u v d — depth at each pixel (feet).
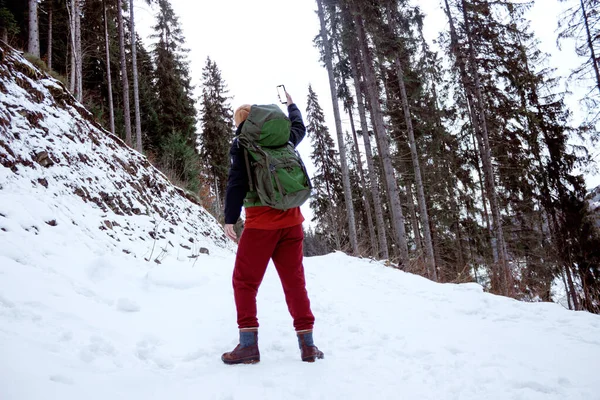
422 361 8.58
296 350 9.00
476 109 49.52
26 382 5.20
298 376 7.16
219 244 32.76
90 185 19.89
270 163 7.84
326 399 6.30
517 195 56.18
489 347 9.72
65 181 18.15
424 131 58.90
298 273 8.44
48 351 6.64
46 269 10.93
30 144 17.62
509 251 54.39
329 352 8.95
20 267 10.13
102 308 9.95
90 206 18.47
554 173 53.26
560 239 52.60
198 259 19.95
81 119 24.70
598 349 9.46
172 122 78.74
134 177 26.30
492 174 46.14
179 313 11.09
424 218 46.78
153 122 74.95
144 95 76.23
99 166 22.38
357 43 47.34
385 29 43.14
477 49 48.67
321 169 98.48
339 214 82.89
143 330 9.27
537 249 54.24
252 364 7.71
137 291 12.39
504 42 49.65
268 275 17.75
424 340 10.36
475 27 48.57
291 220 8.23
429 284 20.44
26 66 21.88
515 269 49.44
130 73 78.84
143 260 16.51
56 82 24.56
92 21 75.56
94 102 67.82
